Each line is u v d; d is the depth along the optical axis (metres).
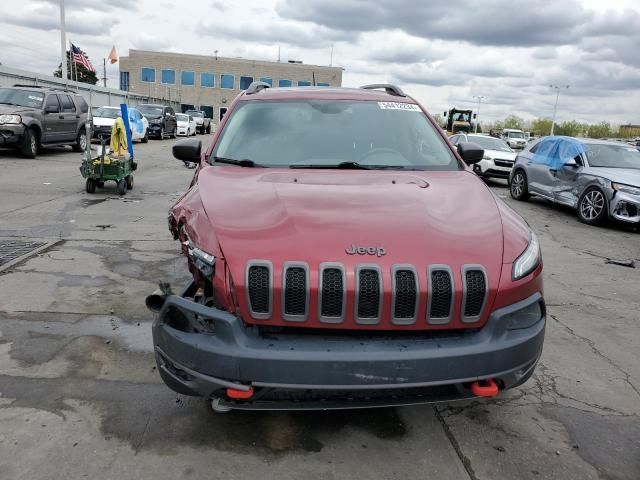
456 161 3.93
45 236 6.96
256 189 3.09
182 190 11.79
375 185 3.24
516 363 2.50
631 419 3.17
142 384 3.33
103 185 11.14
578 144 11.49
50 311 4.42
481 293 2.46
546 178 12.18
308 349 2.35
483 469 2.65
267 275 2.40
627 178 9.93
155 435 2.82
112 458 2.62
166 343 2.55
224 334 2.40
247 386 2.35
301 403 2.41
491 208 3.03
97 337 3.97
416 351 2.36
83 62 32.25
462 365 2.39
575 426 3.07
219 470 2.57
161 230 7.61
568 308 5.21
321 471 2.59
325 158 3.77
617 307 5.31
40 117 15.70
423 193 3.12
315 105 4.23
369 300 2.39
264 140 3.91
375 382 2.33
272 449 2.74
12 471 2.50
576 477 2.62
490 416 3.13
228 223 2.68
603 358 4.04
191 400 3.16
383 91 4.79
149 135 28.06
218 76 70.75
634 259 7.63
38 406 3.04
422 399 2.46
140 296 4.86
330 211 2.78
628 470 2.69
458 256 2.51
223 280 2.45
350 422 3.01
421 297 2.39
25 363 3.54
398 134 4.05
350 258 2.43
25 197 9.81
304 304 2.38
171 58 69.81
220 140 3.98
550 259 7.36
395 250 2.49
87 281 5.21
